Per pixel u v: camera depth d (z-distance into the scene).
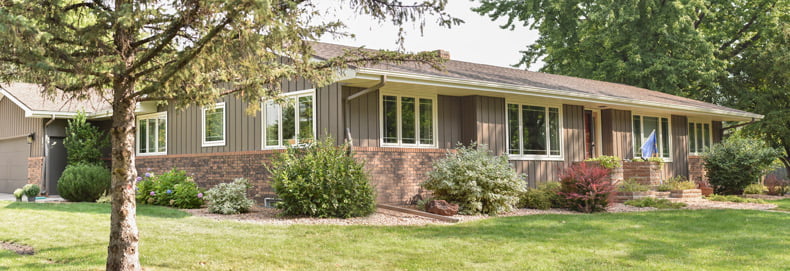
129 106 6.16
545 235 9.27
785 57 26.36
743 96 28.14
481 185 12.32
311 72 6.94
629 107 18.17
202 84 6.52
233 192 12.44
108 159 19.31
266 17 4.88
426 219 11.11
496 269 6.93
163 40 5.78
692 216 11.70
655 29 27.84
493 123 15.08
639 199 14.85
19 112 20.28
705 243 8.64
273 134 14.00
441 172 12.55
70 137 18.72
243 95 6.63
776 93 27.45
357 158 12.33
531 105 16.20
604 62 29.78
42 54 5.27
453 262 7.28
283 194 11.34
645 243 8.62
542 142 16.36
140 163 18.03
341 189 11.30
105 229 9.66
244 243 8.31
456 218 10.84
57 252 7.75
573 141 17.25
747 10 30.38
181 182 14.36
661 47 28.77
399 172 13.20
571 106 17.34
